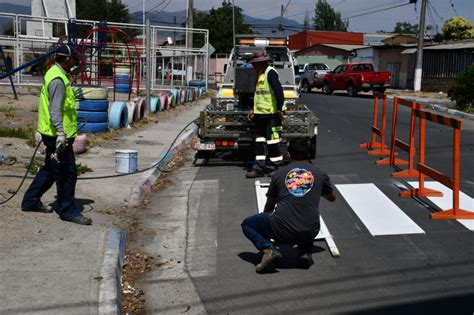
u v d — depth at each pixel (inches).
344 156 501.0
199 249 267.9
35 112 699.4
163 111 850.1
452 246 265.3
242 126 443.2
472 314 196.2
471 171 437.7
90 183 373.7
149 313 202.7
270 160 426.6
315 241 274.8
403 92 1470.2
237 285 225.1
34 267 221.5
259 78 406.6
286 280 228.8
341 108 1003.9
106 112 591.5
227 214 325.4
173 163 478.0
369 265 243.1
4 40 1193.4
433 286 220.1
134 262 251.3
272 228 230.8
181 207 341.7
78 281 209.3
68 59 268.7
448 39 2082.9
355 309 201.3
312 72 1556.3
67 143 270.2
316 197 230.4
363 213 319.0
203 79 1509.6
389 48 1756.9
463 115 875.4
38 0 1386.6
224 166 463.5
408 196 354.6
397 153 517.7
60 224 276.1
